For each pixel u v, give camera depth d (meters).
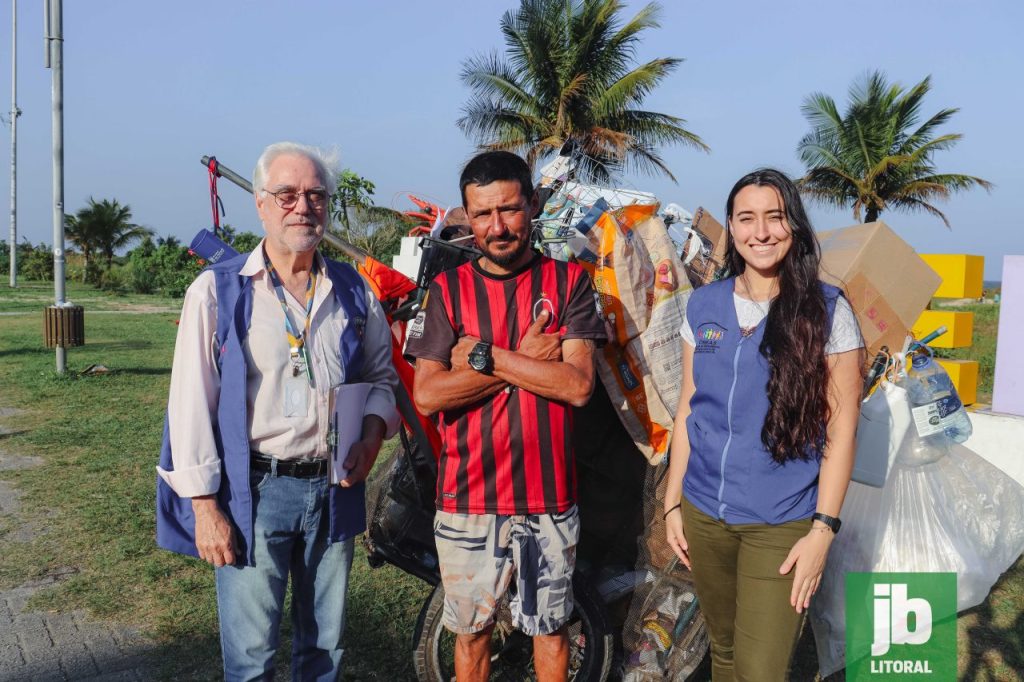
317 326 2.50
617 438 3.12
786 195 2.32
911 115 30.88
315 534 2.53
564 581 2.59
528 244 2.58
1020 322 5.52
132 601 4.11
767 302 2.40
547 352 2.47
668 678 3.08
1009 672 3.49
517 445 2.50
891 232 3.54
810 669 3.59
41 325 20.70
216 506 2.39
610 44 26.83
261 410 2.42
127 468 6.55
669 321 2.91
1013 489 3.88
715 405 2.43
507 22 27.59
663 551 3.10
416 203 4.04
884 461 2.83
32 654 3.58
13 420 8.44
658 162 27.62
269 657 2.51
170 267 39.44
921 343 3.46
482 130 27.72
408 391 3.04
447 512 2.58
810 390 2.24
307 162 2.42
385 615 3.98
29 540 4.92
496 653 3.13
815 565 2.28
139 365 12.92
